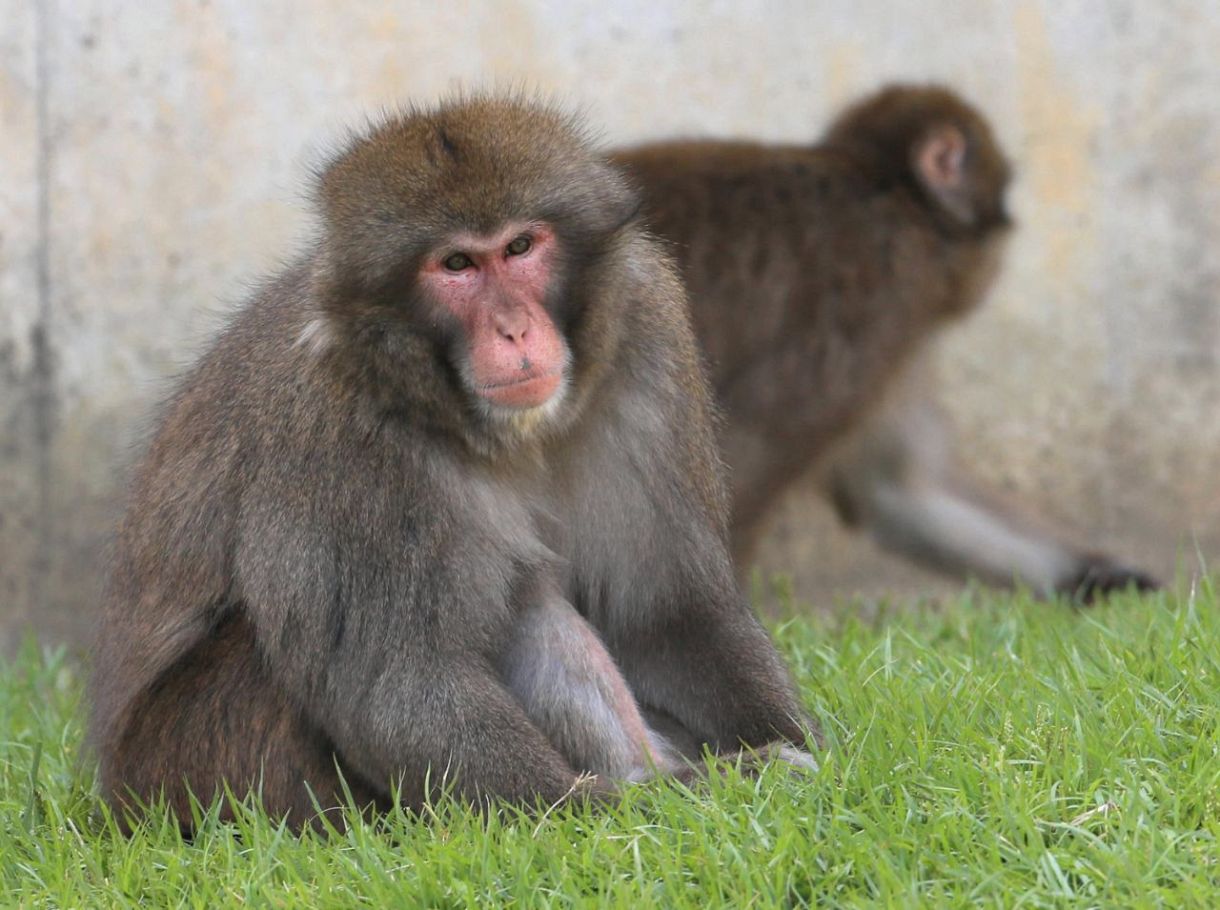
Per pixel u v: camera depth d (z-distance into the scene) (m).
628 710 17.06
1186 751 15.56
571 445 17.61
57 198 28.78
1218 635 18.75
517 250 16.27
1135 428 31.14
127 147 28.92
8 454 28.86
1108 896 12.99
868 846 13.88
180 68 28.94
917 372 29.61
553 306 16.55
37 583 28.89
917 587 31.36
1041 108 30.58
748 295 27.81
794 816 14.63
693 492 17.89
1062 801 14.47
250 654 17.31
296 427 16.69
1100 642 19.52
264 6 29.02
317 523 16.53
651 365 17.58
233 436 17.50
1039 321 30.88
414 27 29.38
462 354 16.27
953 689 17.91
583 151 16.80
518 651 17.25
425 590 16.45
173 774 17.56
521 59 29.67
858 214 28.34
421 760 16.33
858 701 18.08
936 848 14.02
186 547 17.78
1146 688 16.97
